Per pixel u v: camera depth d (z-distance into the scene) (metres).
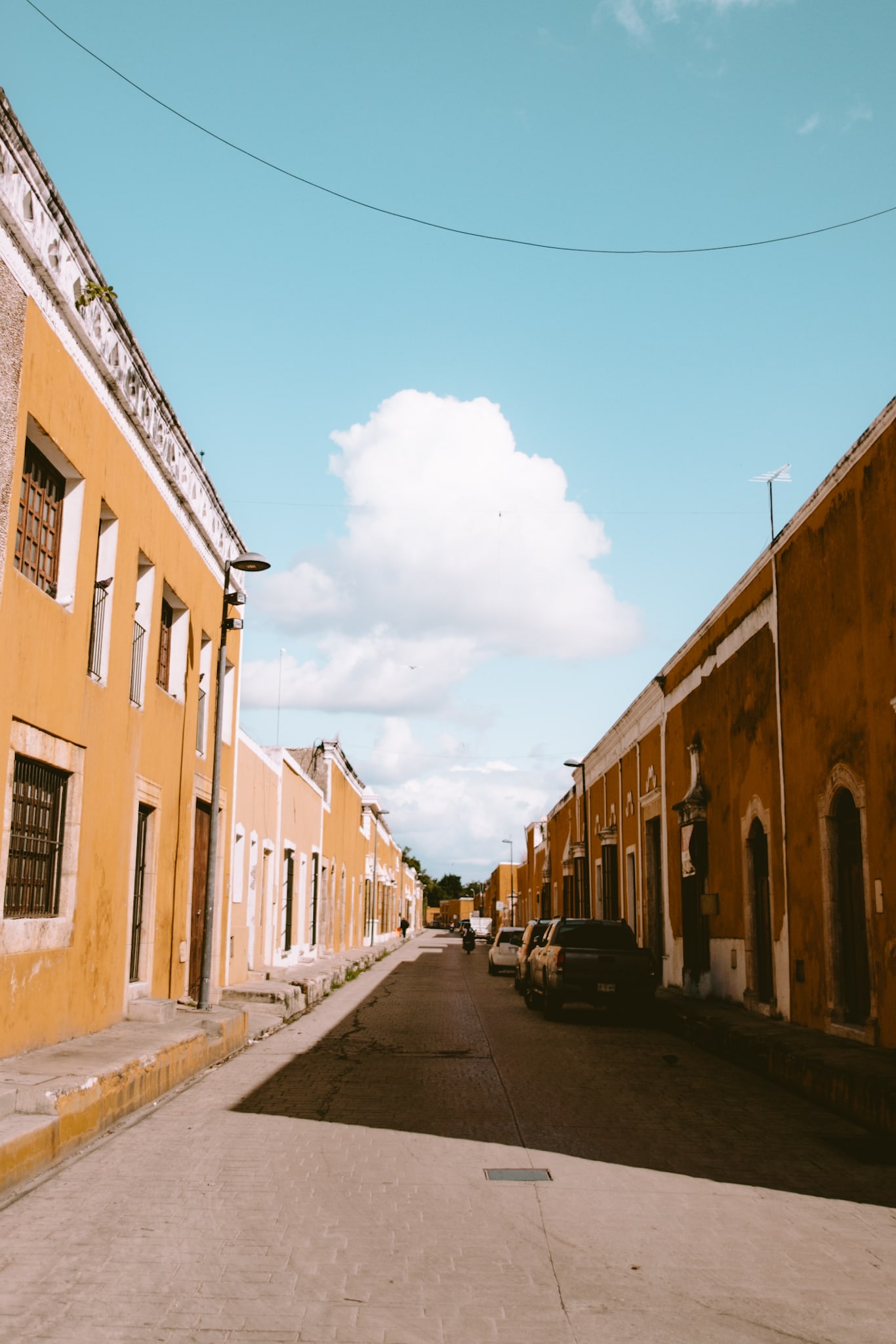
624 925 20.55
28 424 9.54
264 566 14.70
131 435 12.43
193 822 16.19
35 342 9.48
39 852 10.28
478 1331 4.65
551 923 25.58
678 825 22.94
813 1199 6.96
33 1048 9.73
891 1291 5.24
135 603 12.67
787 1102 10.67
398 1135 8.68
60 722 10.26
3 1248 5.66
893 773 12.04
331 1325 4.69
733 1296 5.14
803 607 15.02
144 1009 12.59
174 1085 10.62
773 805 16.28
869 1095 9.55
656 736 25.48
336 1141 8.42
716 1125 9.42
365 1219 6.29
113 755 11.95
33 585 9.55
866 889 12.73
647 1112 9.95
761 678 16.97
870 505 12.73
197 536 16.09
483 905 115.06
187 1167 7.44
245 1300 4.97
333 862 38.44
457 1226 6.21
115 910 12.12
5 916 9.34
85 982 11.11
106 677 11.70
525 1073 12.28
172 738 14.77
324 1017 18.67
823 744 14.20
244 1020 14.18
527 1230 6.15
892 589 12.12
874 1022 12.41
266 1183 7.07
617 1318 4.83
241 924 20.56
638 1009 19.52
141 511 12.94
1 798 8.91
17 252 9.05
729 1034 14.20
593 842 35.22
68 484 10.75
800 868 15.07
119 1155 7.77
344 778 42.19
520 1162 7.84
